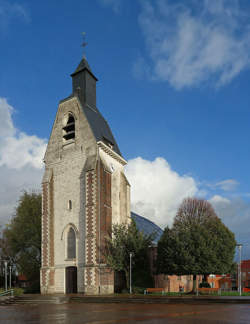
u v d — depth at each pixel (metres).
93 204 36.53
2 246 54.78
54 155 42.56
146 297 28.72
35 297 31.64
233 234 43.62
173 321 16.03
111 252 35.47
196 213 54.06
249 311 19.97
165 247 37.34
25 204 50.22
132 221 43.72
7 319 18.52
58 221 39.91
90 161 38.53
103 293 34.00
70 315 19.45
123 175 44.50
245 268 74.81
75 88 44.81
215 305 23.92
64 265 37.91
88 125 40.59
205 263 35.59
